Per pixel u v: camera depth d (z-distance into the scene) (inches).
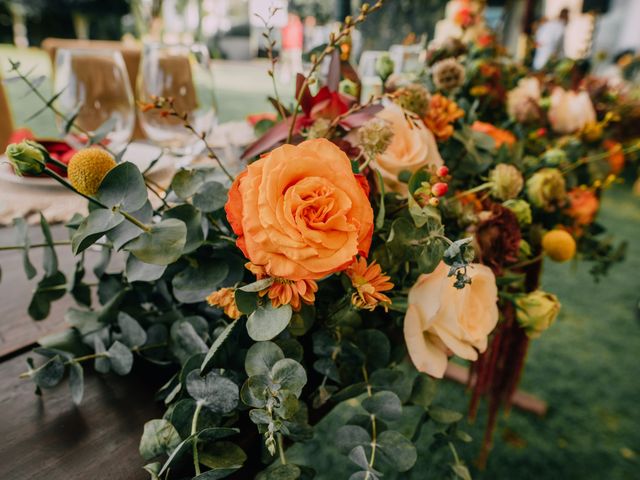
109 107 30.8
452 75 33.7
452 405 61.7
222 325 18.3
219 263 18.4
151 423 14.8
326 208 13.8
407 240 18.1
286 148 14.5
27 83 21.9
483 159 27.3
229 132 46.1
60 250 29.3
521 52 75.0
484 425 58.7
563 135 45.9
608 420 61.3
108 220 15.0
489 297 19.6
